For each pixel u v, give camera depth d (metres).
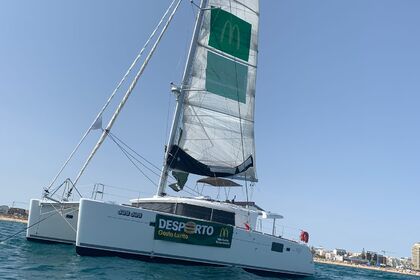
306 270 16.27
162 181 15.90
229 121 17.86
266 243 14.90
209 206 14.16
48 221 15.35
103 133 15.23
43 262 11.27
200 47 17.55
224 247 13.79
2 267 10.12
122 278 10.12
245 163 17.83
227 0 18.66
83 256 11.91
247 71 18.91
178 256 12.99
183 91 16.81
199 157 16.81
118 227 12.21
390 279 35.97
